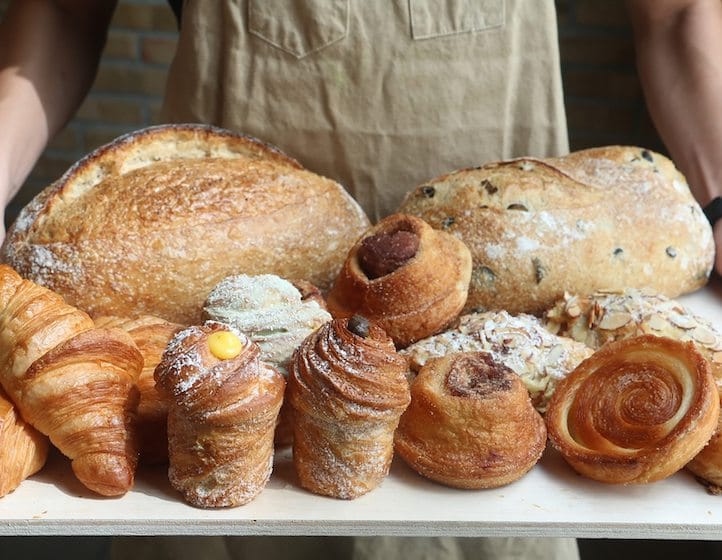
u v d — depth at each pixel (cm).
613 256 87
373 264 80
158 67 186
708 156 100
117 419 69
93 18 107
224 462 68
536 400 77
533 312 87
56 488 70
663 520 69
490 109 98
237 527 69
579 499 71
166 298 81
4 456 68
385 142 98
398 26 95
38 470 71
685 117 102
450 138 98
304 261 86
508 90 98
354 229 89
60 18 104
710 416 69
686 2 104
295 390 69
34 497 69
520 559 108
